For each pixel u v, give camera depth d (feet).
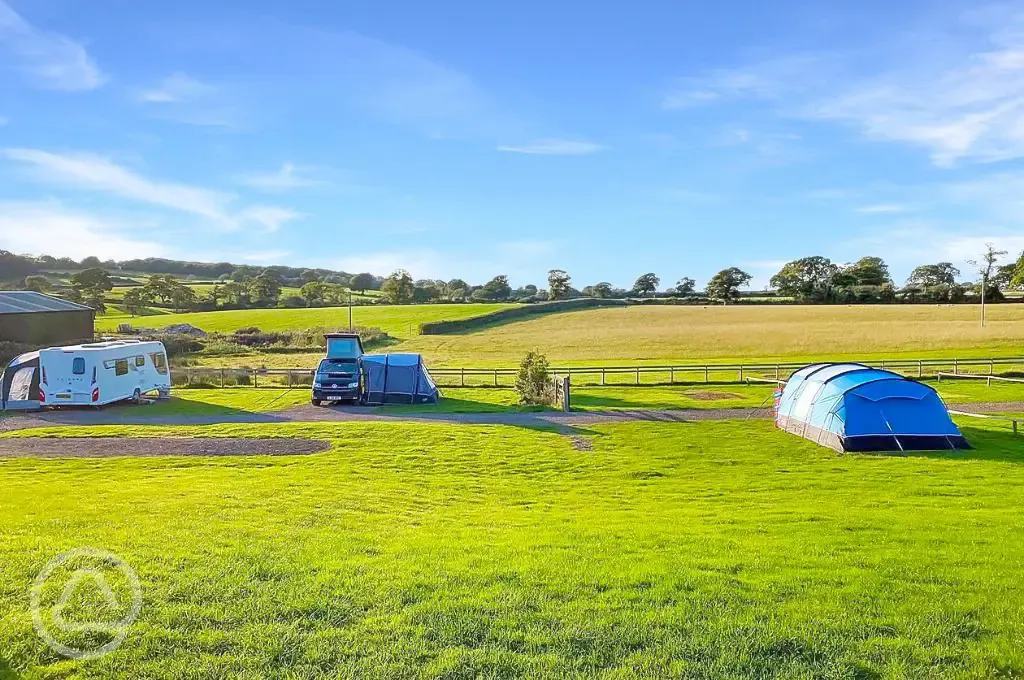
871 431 66.33
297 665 18.93
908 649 19.97
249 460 59.88
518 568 26.81
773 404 97.81
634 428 78.28
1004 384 114.93
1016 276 328.08
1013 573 26.84
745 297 465.47
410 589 24.23
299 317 306.76
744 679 18.42
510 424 80.94
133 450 64.39
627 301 359.66
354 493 44.96
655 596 23.82
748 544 31.40
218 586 24.22
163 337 210.59
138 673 18.49
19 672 18.45
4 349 155.02
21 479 50.47
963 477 53.72
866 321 256.52
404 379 102.22
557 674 18.56
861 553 29.78
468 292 551.59
